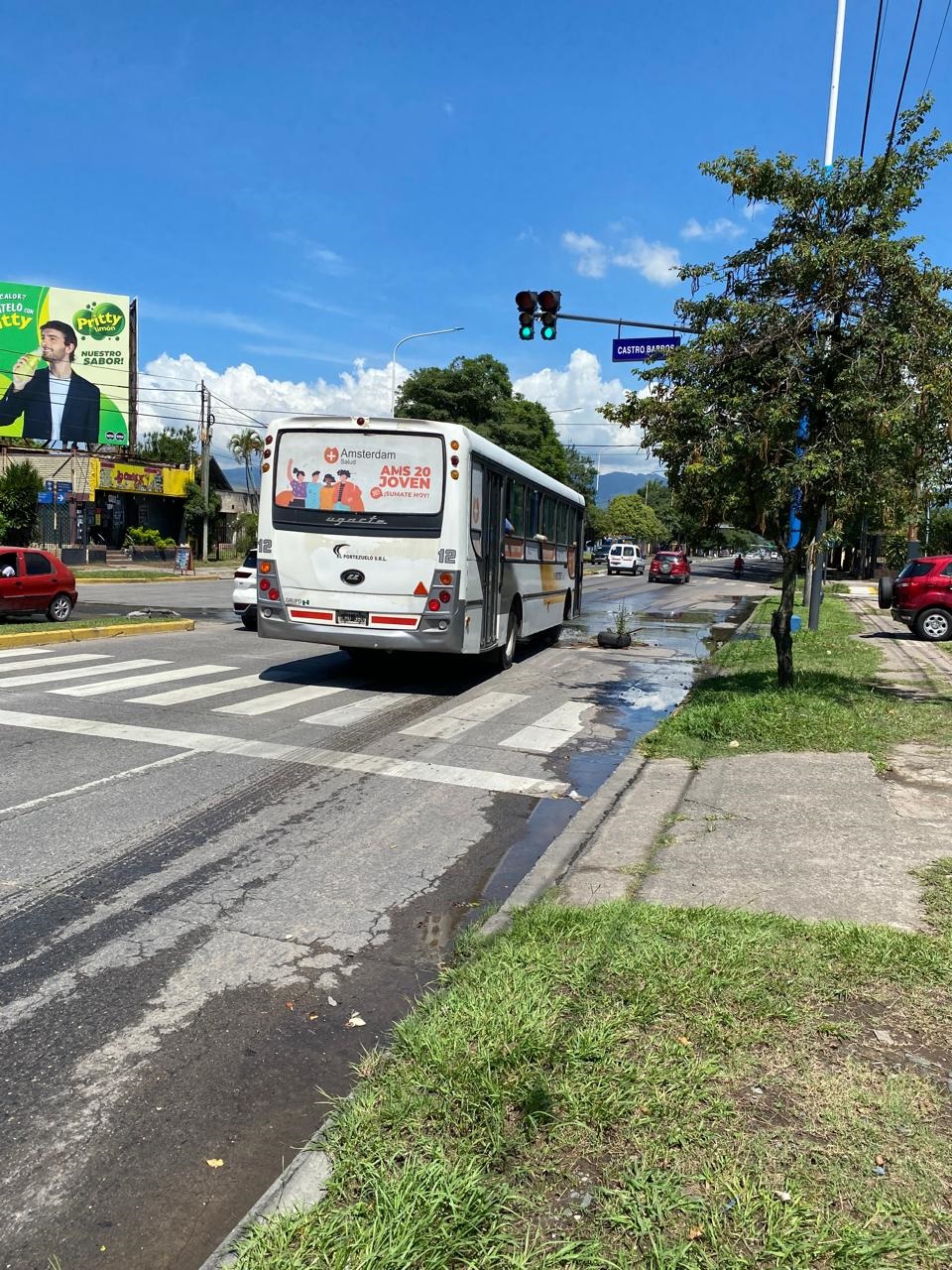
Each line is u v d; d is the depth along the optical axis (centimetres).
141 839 553
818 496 900
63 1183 262
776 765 727
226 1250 223
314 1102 301
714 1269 212
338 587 1082
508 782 723
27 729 814
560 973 356
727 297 918
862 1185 241
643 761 773
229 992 374
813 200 870
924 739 820
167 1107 298
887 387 815
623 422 934
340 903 472
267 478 1102
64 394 4478
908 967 364
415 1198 231
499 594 1261
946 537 3575
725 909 426
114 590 2877
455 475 1053
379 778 718
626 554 5966
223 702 981
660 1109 271
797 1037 315
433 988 380
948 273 820
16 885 477
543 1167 247
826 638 1708
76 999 365
